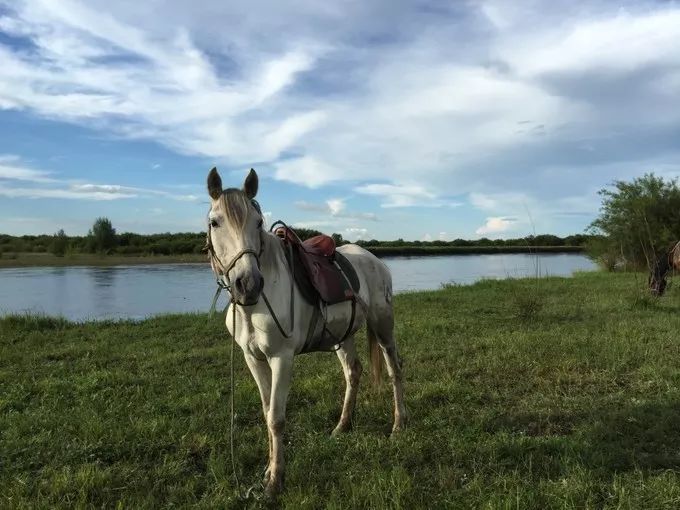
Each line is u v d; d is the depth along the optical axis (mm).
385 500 3238
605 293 13828
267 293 3465
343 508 3191
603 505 3125
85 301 17719
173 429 4465
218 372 6754
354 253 4961
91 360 7605
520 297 10945
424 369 6395
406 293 15531
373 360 4965
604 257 25266
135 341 9242
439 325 9391
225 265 3322
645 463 3635
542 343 7359
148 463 3939
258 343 3566
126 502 3365
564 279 19375
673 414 4461
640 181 24000
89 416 4785
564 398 5148
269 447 4074
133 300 18016
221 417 4844
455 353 7152
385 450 4027
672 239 22312
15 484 3508
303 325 3848
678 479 3344
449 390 5469
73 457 3961
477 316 10727
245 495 3410
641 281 16641
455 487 3443
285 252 3820
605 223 24484
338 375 6176
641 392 5281
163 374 6684
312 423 4723
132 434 4379
